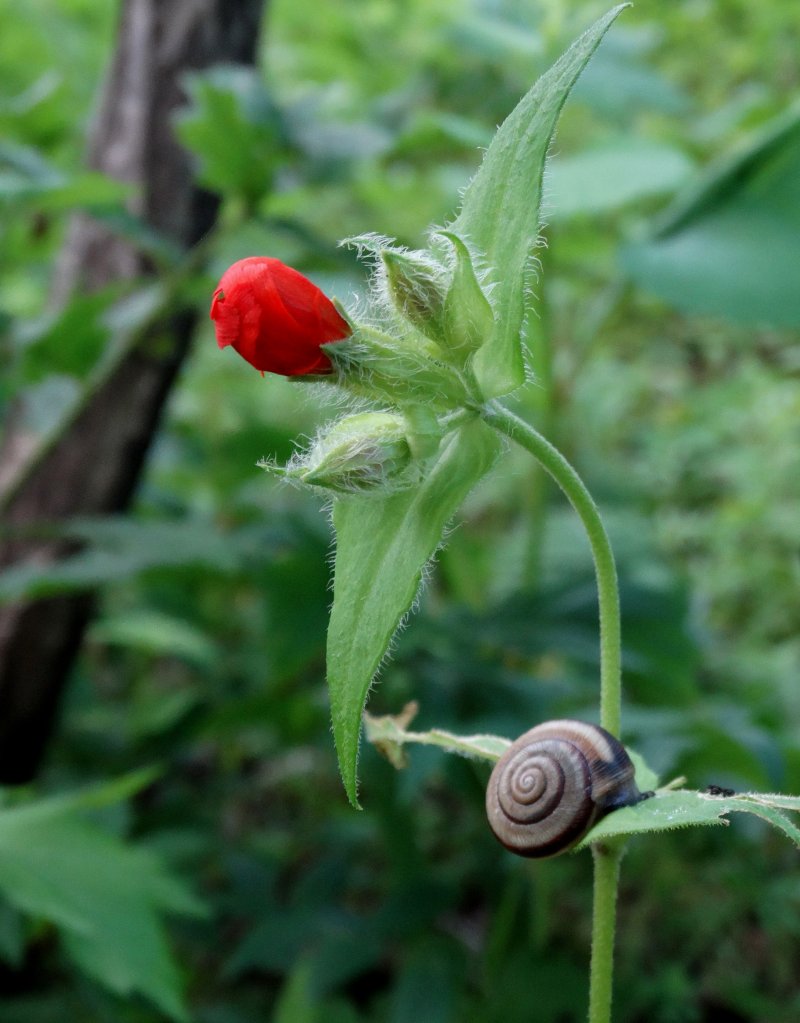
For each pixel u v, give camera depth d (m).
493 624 0.37
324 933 0.37
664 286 0.35
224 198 0.40
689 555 0.59
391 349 0.18
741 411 0.65
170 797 0.44
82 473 0.40
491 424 0.18
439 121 0.37
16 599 0.37
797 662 0.50
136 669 0.56
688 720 0.32
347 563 0.18
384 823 0.39
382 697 0.36
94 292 0.40
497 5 0.46
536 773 0.18
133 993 0.35
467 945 0.40
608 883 0.19
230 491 0.48
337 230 0.67
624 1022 0.35
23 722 0.40
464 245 0.18
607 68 0.43
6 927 0.30
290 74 0.74
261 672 0.48
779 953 0.39
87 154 0.41
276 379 0.63
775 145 0.35
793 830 0.17
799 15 0.82
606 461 0.59
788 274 0.34
